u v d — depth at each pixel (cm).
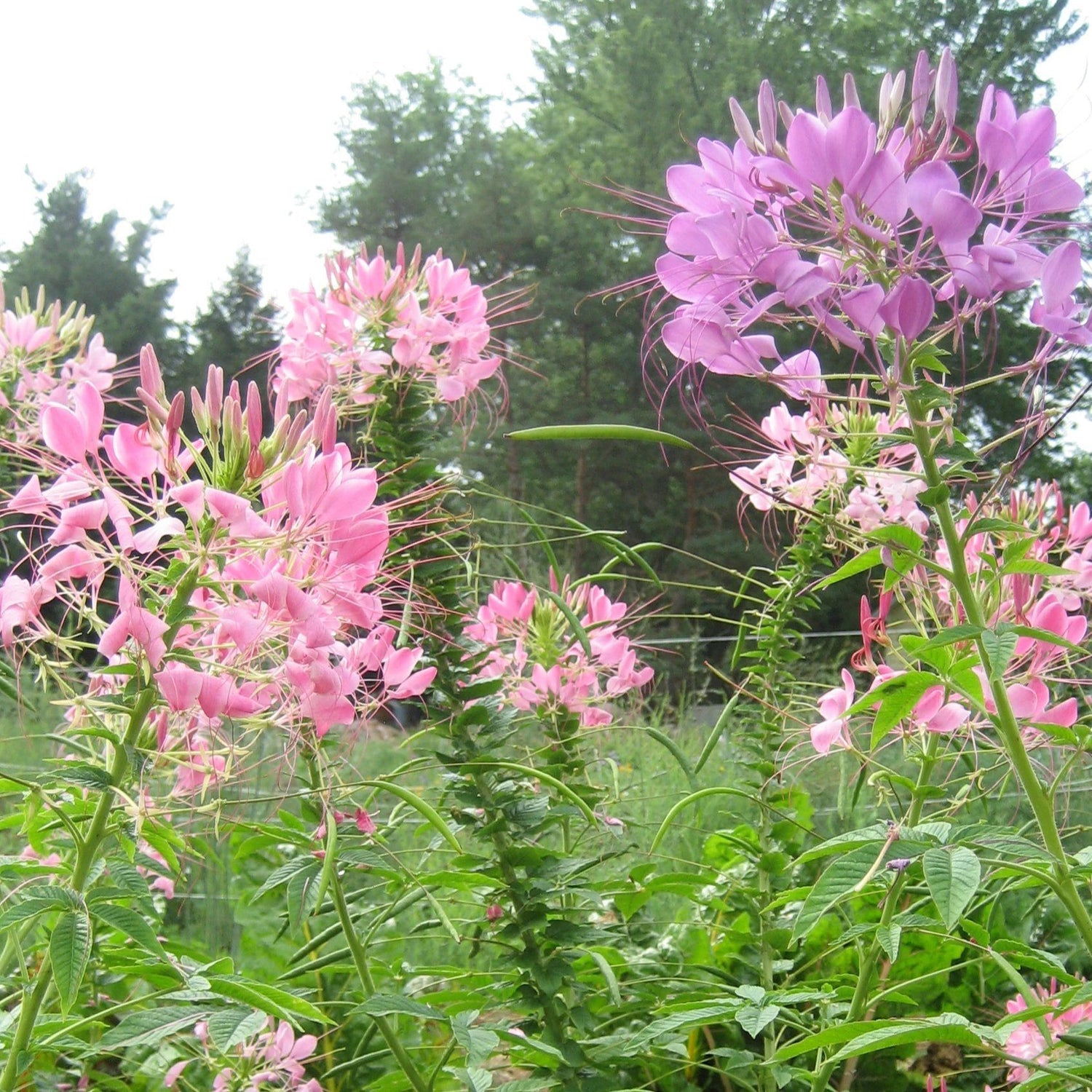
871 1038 142
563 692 264
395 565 220
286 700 172
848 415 225
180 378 2014
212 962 176
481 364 247
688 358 155
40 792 147
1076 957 301
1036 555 216
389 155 2388
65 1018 165
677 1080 260
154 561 167
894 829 143
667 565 1611
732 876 261
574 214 1808
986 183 153
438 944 356
